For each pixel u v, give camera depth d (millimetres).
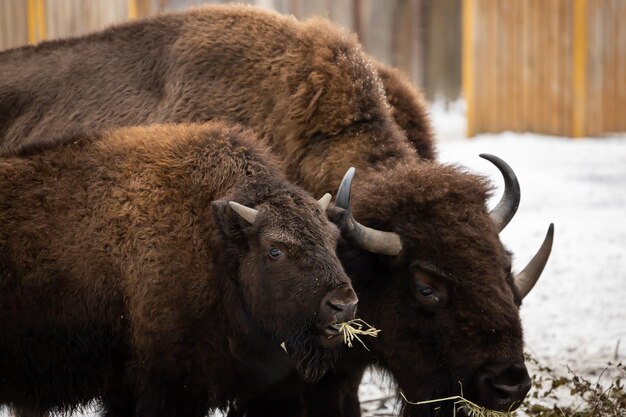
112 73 29922
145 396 22641
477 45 68562
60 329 22984
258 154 24125
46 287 22891
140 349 22594
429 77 83375
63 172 23609
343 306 21203
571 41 68125
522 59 68562
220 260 22625
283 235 21812
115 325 22891
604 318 36188
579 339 34312
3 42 62656
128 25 30875
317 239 21844
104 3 62500
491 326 22156
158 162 23516
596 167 59000
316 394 24938
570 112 68438
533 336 34750
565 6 68000
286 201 22344
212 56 28688
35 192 23359
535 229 46312
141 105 29156
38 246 22984
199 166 23547
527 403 27281
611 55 68688
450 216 23062
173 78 28859
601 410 26719
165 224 22922
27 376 23250
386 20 79875
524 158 61500
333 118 27000
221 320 22703
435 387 22828
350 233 23000
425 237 22984
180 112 28281
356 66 27797
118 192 23203
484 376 22062
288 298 21641
